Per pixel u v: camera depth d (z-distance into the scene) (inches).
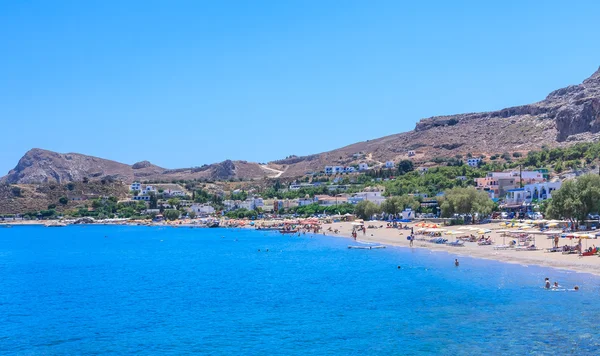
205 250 6904.5
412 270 4074.8
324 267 4633.4
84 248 7741.1
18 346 2393.0
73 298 3499.0
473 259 4392.2
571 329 2263.8
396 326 2471.7
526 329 2297.0
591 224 5300.2
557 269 3609.7
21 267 5447.8
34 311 3102.9
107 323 2755.9
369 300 3065.9
